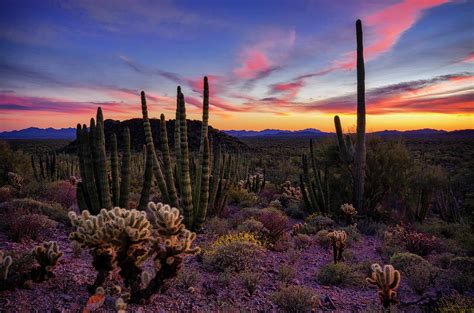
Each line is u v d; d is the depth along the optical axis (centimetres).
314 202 1306
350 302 515
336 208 1315
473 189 1698
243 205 1399
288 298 467
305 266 688
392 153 1305
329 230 1008
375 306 490
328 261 727
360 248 885
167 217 380
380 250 845
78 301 382
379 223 1161
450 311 463
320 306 488
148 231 381
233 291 502
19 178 1178
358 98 1257
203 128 926
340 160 1447
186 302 435
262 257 679
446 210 1401
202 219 893
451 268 690
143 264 536
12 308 349
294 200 1608
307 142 11331
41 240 629
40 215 704
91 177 803
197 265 609
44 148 7319
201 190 884
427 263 647
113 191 850
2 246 554
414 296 568
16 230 601
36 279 402
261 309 456
